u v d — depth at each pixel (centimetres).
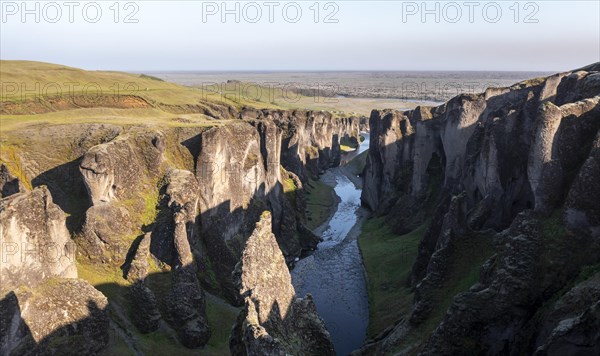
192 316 4706
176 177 5744
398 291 5934
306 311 3922
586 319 2581
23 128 6266
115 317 4453
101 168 5019
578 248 3350
